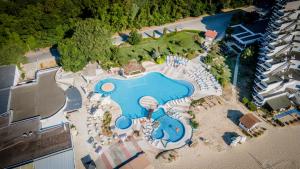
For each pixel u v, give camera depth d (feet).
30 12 287.89
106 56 267.59
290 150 196.95
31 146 179.11
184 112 222.69
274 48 243.19
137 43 300.61
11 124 193.98
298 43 244.22
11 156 172.24
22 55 266.16
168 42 308.19
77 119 214.69
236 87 248.73
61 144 181.37
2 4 301.43
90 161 185.88
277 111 225.76
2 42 276.41
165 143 197.57
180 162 186.09
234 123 215.31
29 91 226.99
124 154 190.29
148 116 215.31
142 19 327.26
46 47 298.97
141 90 245.24
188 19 358.43
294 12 248.93
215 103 231.50
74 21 302.45
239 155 192.13
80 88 242.17
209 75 260.01
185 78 258.16
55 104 215.10
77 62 251.39
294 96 232.73
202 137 203.10
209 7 364.79
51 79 241.76
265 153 194.39
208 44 300.81
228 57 284.82
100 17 306.96
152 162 185.47
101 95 233.55
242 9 386.52
